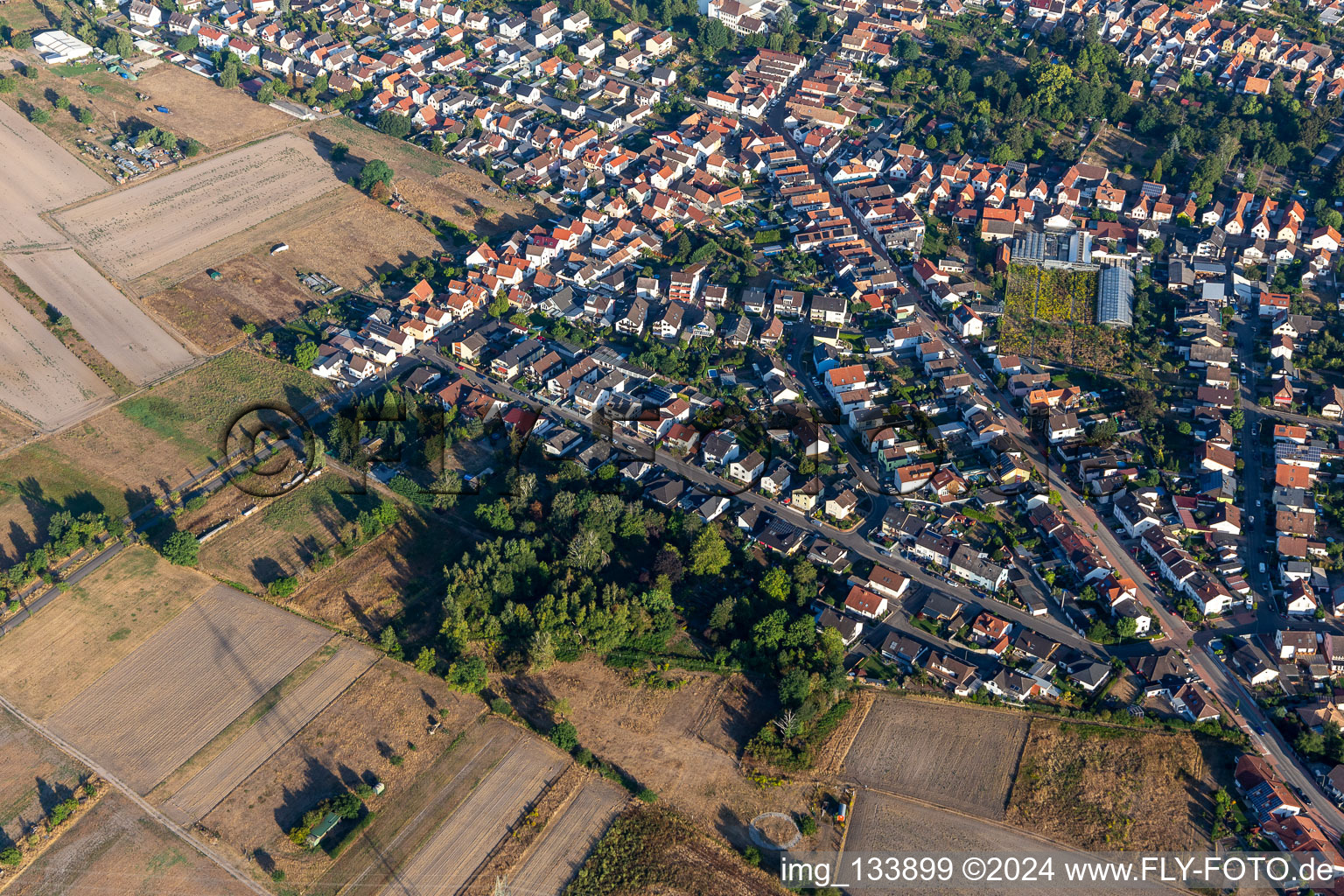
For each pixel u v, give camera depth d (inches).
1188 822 6948.8
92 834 6815.9
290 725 7470.5
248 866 6653.5
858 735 7475.4
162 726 7455.7
